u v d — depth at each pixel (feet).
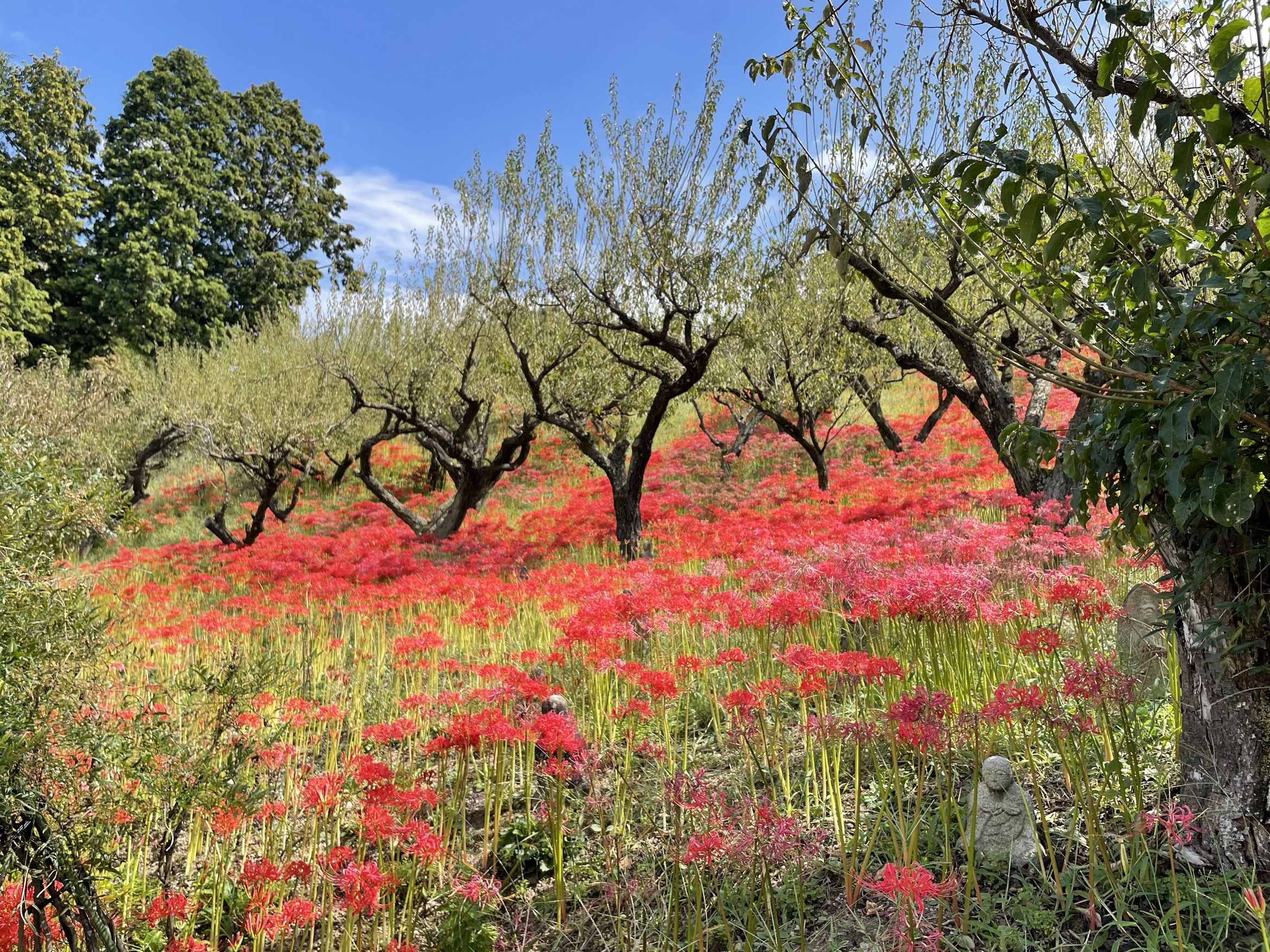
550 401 46.14
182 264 99.45
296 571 38.37
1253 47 6.78
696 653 19.27
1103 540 10.23
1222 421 6.45
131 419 58.90
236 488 69.15
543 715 11.76
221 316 104.32
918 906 8.30
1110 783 10.04
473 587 29.01
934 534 20.76
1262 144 6.46
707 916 10.24
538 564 38.55
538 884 11.85
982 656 14.15
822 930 9.40
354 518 59.67
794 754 13.75
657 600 18.49
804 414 47.91
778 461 62.59
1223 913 8.00
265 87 111.34
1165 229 7.29
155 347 91.09
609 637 16.14
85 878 8.23
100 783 8.21
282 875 10.05
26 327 86.33
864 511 34.14
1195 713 9.34
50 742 7.80
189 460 80.18
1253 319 6.55
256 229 106.32
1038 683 12.77
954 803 10.31
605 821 12.34
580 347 42.96
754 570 21.68
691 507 47.65
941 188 7.73
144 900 10.86
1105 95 7.33
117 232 97.60
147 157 95.76
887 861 10.36
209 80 104.17
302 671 21.45
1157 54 6.67
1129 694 9.79
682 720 16.38
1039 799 9.36
